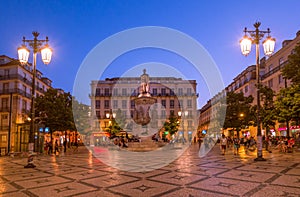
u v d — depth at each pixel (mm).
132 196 6266
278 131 33594
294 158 14773
